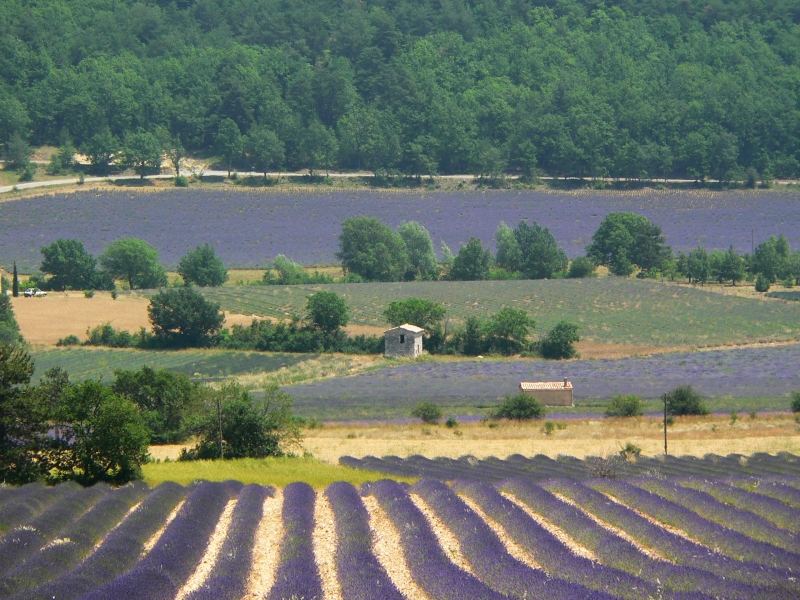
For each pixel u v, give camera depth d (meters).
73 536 186.62
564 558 169.00
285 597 149.00
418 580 160.25
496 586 155.62
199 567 174.62
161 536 188.62
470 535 183.75
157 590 154.25
